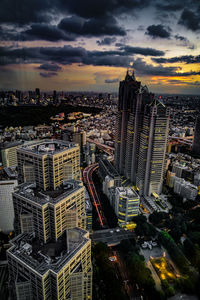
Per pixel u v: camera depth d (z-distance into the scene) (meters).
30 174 190.12
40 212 161.88
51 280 144.62
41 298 145.88
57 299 147.12
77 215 182.88
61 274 144.75
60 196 175.50
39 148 193.88
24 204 173.88
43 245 167.62
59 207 167.62
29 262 148.88
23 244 164.12
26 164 193.38
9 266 163.12
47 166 184.50
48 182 189.38
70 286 159.25
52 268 144.25
